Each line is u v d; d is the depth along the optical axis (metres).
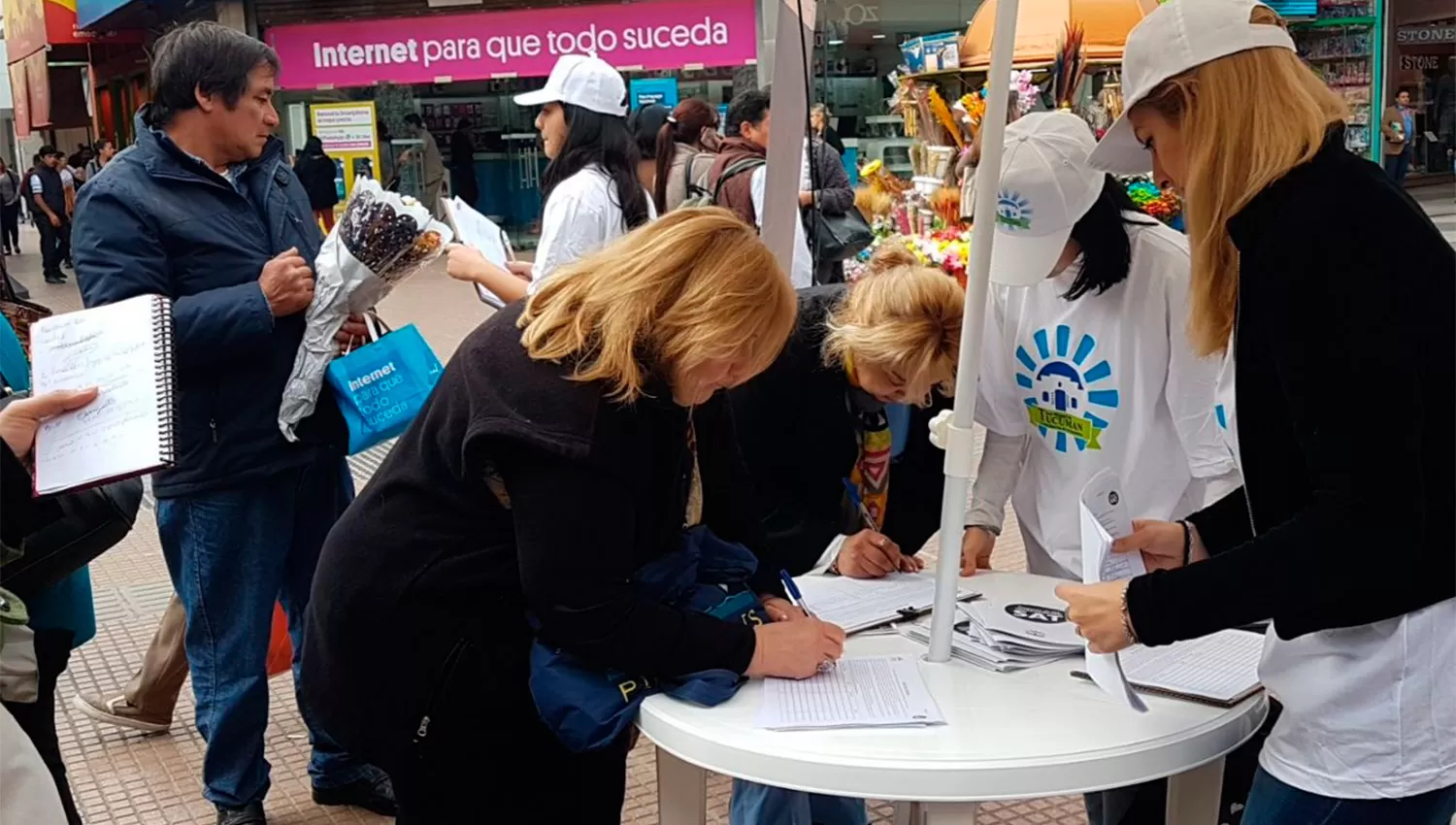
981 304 1.79
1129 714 1.68
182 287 2.77
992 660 1.85
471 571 1.76
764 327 1.66
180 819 3.15
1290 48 1.44
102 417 2.06
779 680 1.80
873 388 2.27
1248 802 1.64
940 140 6.38
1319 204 1.36
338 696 1.84
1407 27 10.58
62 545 2.19
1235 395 1.50
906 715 1.65
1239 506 1.90
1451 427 1.37
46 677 2.19
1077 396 2.20
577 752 1.79
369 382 2.76
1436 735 1.45
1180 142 1.52
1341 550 1.35
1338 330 1.33
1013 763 1.53
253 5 14.02
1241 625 1.45
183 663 3.53
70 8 18.92
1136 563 1.75
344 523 1.85
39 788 1.62
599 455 1.62
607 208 3.73
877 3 10.66
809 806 2.40
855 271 5.63
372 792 3.16
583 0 13.62
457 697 1.80
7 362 2.36
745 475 2.09
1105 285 2.09
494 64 13.90
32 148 30.55
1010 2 1.66
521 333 1.72
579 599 1.64
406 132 14.73
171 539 2.92
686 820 1.93
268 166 2.94
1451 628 1.43
